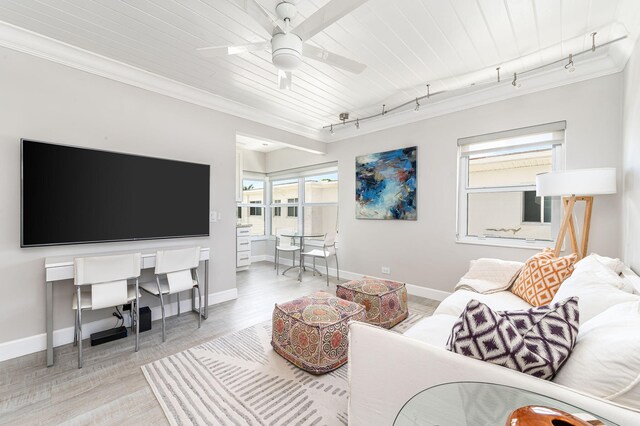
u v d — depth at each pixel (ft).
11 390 5.93
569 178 6.97
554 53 7.88
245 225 18.13
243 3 4.72
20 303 7.32
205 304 9.97
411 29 6.77
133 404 5.55
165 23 6.70
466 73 9.02
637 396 2.55
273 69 8.93
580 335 3.42
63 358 7.23
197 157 10.77
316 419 5.18
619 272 6.13
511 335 3.12
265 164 22.25
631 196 6.89
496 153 10.67
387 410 3.76
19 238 7.30
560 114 9.01
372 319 8.76
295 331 6.92
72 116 8.08
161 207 9.71
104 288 7.40
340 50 7.67
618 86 8.05
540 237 9.79
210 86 10.19
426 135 12.21
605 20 6.42
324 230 18.38
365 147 14.55
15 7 6.19
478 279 8.39
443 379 3.29
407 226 12.87
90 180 8.28
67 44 7.64
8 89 7.16
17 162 7.30
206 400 5.66
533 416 2.14
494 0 5.83
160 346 7.91
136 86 9.23
